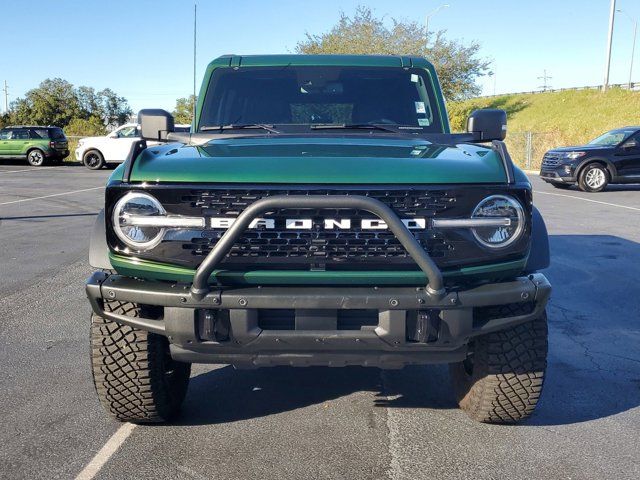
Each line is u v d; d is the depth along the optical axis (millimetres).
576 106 54188
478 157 3453
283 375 4672
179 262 3139
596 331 5711
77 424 3836
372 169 3158
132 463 3383
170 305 3100
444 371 4770
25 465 3350
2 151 30594
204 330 3105
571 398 4270
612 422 3908
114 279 3277
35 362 4895
